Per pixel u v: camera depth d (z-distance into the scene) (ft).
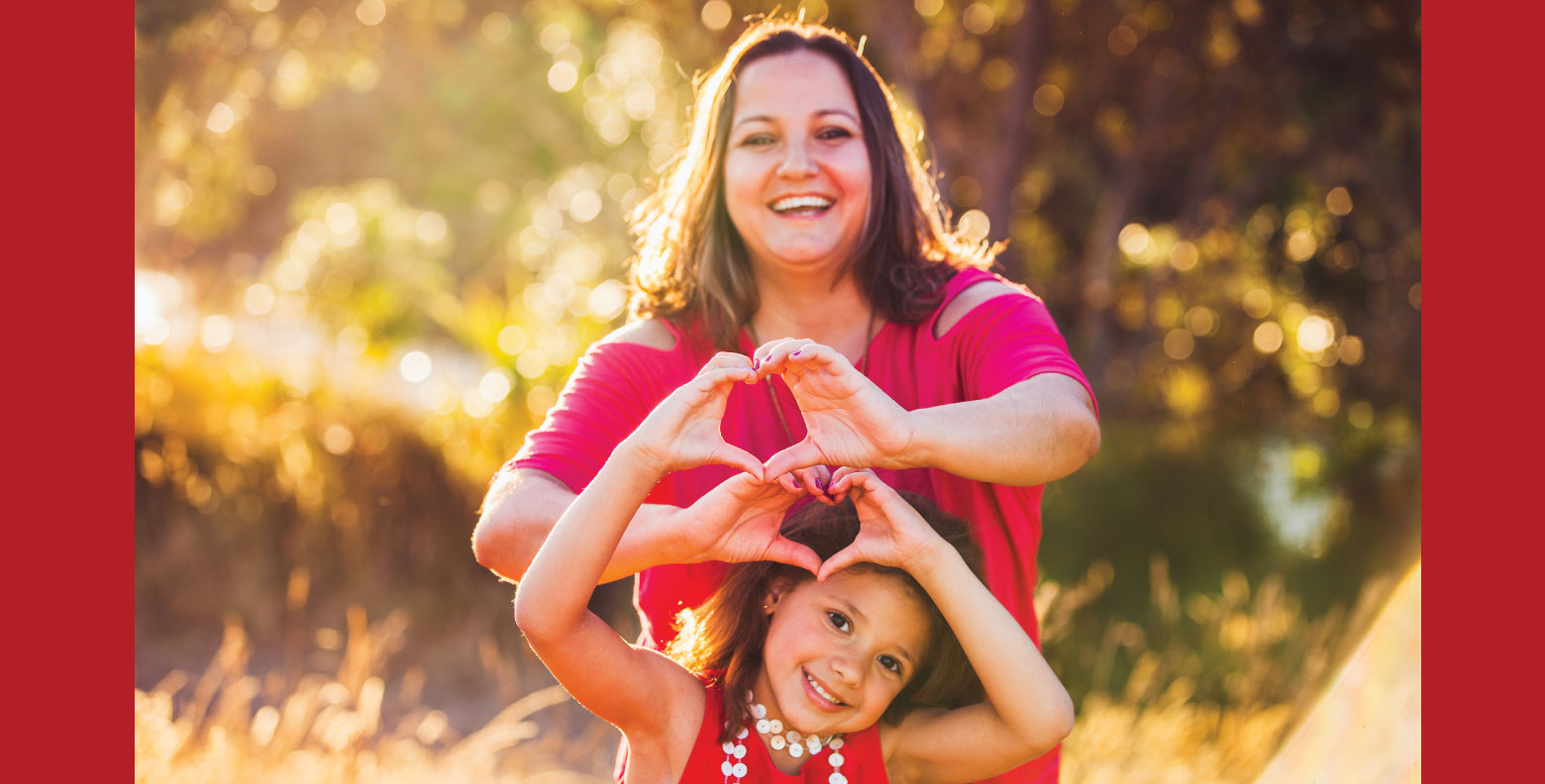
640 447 5.70
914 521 6.14
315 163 48.21
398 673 19.45
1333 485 30.50
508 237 46.24
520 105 42.19
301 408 23.18
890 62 29.53
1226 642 20.17
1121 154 34.14
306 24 32.58
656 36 32.37
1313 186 36.06
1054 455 6.00
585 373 7.22
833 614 6.45
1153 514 26.37
